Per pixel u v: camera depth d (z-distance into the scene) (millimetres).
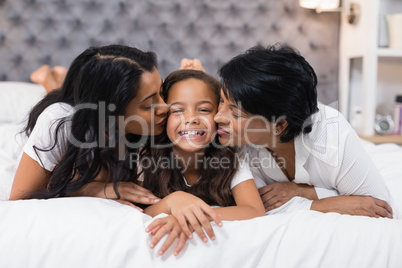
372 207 792
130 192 781
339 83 2117
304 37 2059
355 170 799
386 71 2129
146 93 721
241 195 786
